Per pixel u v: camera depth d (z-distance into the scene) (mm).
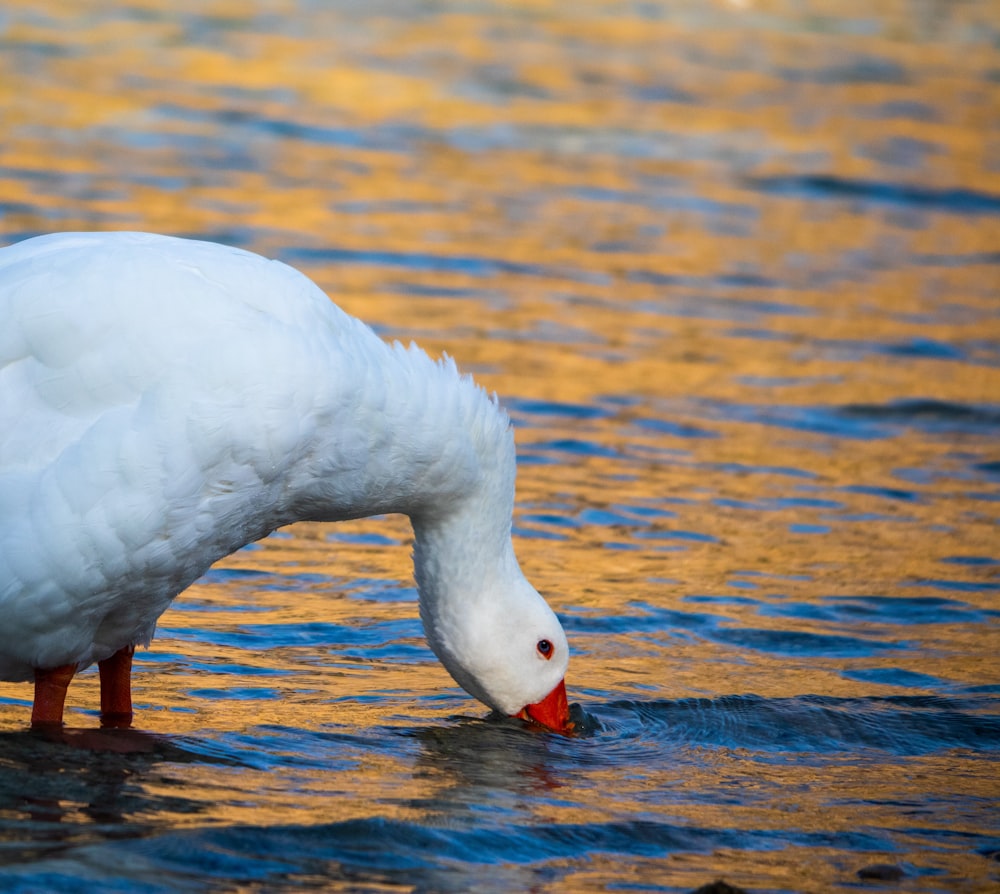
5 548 7660
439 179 25172
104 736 8312
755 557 12031
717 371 17234
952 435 15594
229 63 31844
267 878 6543
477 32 38062
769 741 8891
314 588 11086
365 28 37094
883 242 23812
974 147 30359
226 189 22844
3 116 25719
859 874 6945
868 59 38844
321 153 25922
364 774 7996
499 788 7953
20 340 7926
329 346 8484
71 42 32312
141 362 7902
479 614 9312
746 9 45125
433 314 18156
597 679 9711
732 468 14188
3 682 9320
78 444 7734
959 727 9141
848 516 13109
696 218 24391
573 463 14016
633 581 11391
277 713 8883
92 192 21531
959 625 10836
